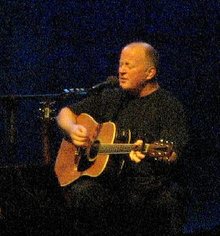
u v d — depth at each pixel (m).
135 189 10.19
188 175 17.31
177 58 17.86
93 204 10.12
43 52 18.56
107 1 18.17
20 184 11.50
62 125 11.05
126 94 10.83
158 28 17.94
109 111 10.91
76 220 10.23
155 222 10.02
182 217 10.07
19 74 18.64
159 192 10.13
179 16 17.81
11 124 12.33
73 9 18.34
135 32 18.08
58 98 11.88
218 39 17.59
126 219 10.09
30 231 10.34
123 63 10.47
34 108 18.17
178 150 9.83
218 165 17.44
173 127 10.14
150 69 10.47
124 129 10.53
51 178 11.70
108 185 10.32
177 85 17.86
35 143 18.30
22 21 18.62
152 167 10.20
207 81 17.69
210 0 17.58
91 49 18.31
